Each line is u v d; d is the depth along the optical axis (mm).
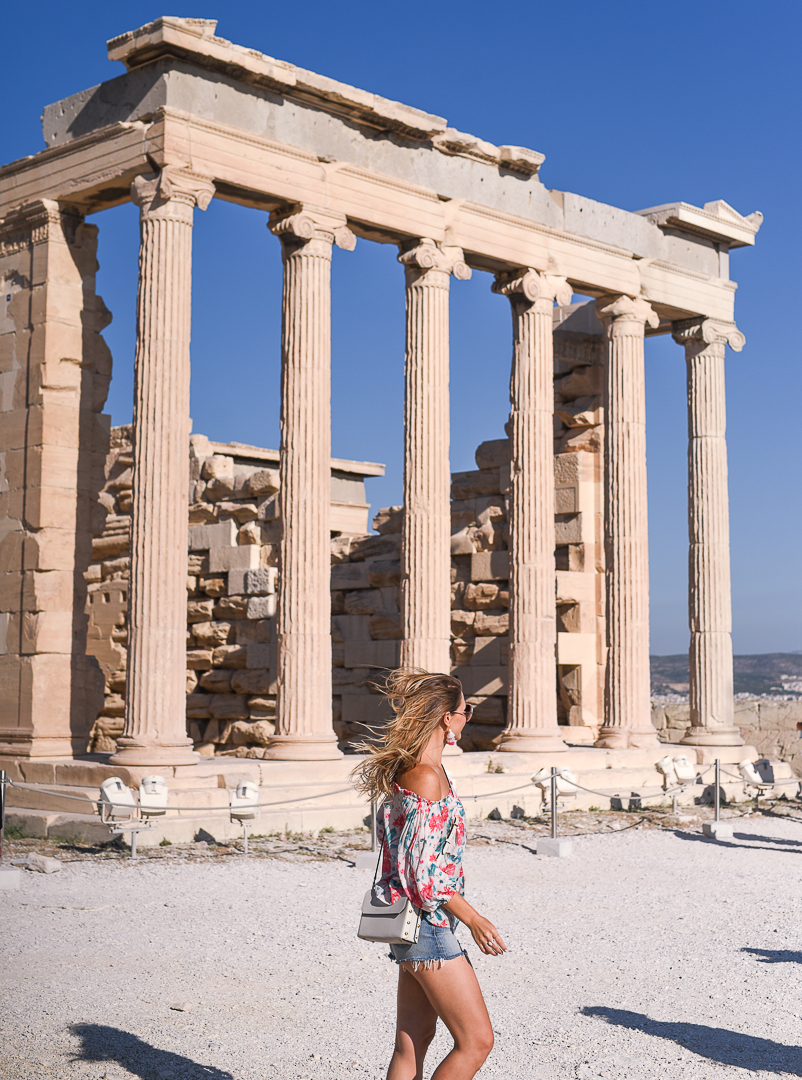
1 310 24453
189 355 21719
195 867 17266
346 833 21109
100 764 21109
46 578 23188
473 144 26156
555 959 12359
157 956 12031
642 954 12648
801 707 34500
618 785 26844
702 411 31812
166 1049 9133
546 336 27609
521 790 24906
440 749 7070
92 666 23828
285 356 23484
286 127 23141
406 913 6590
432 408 25297
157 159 21375
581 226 28719
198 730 33531
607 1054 9219
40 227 23812
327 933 13266
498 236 26797
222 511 33531
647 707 29062
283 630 22922
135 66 22062
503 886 16578
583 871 18062
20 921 13508
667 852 20250
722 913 15070
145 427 21234
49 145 23781
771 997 10984
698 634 31172
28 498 23469
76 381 23922
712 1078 8719
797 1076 8805
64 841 19391
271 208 23703
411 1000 7000
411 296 25594
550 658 26922
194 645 33969
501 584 32031
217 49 21734
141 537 21125
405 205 25016
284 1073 8641
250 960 11945
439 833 6672
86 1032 9500
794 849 21047
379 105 24141
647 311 30078
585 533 31922
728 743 30438
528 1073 8773
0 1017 9852
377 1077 8570
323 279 23484
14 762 22562
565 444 32906
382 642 32625
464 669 32156
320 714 22812
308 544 22969
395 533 33156
